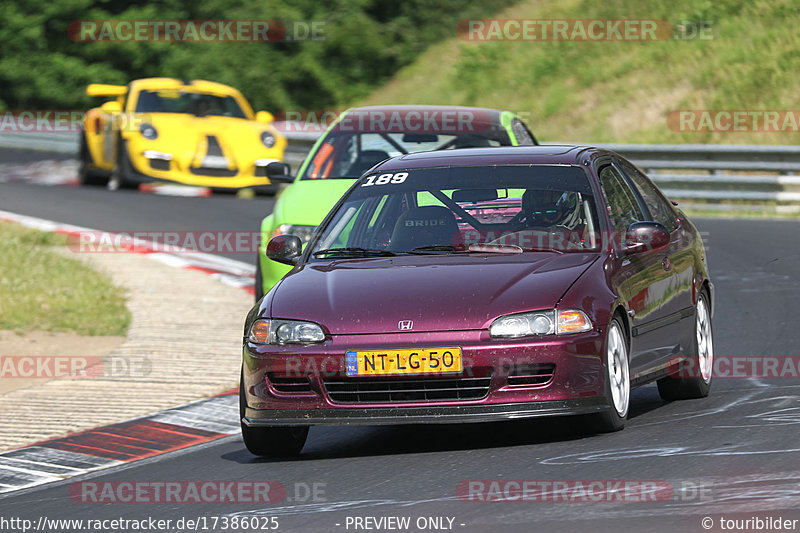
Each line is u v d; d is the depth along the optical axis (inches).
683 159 2878.9
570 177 1034.1
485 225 1009.5
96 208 2736.2
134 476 920.9
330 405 886.4
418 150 1610.5
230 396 1232.8
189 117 2854.3
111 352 1476.4
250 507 780.0
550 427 973.8
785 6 3730.3
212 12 4773.6
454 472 824.9
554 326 872.9
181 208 2716.5
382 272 952.9
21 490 908.0
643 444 864.9
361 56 4672.7
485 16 4690.0
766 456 800.9
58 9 4832.7
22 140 4124.0
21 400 1240.8
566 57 4030.5
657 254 1040.8
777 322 1472.7
